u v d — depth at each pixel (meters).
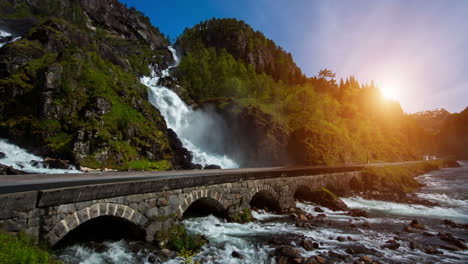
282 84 112.00
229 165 57.31
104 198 11.50
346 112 101.88
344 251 14.94
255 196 25.19
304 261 13.02
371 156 80.00
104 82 47.12
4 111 38.06
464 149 188.75
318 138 58.78
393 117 145.62
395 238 17.59
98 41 69.88
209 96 82.56
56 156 33.72
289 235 17.36
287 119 67.44
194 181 16.03
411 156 105.88
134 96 50.09
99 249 12.57
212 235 16.53
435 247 16.20
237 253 13.62
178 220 14.91
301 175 28.00
